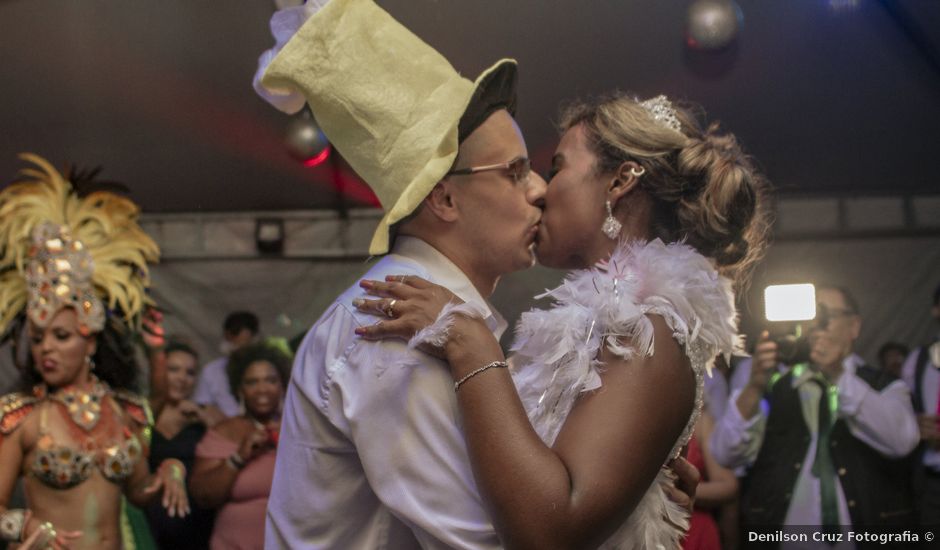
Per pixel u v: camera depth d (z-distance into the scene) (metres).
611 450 1.40
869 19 4.68
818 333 4.08
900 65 4.78
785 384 3.99
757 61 4.75
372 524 1.56
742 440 3.84
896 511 3.91
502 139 1.64
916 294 4.88
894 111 4.85
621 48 4.70
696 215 1.65
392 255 1.66
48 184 3.77
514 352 1.75
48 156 4.88
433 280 1.61
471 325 1.47
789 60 4.77
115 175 4.95
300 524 1.59
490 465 1.39
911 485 3.96
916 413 4.16
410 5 4.62
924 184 4.91
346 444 1.55
